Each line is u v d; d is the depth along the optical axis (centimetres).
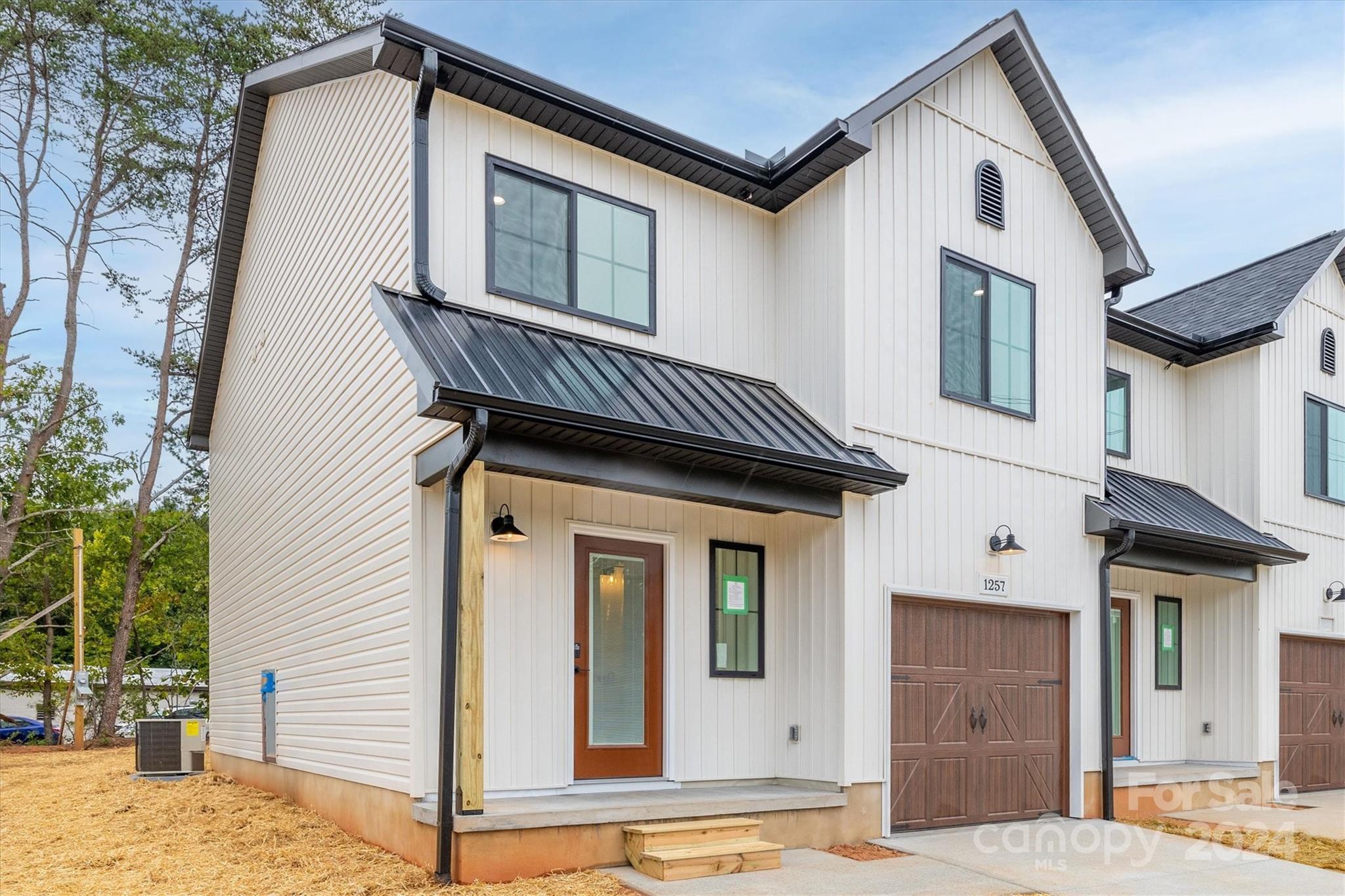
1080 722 957
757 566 845
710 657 800
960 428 899
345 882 601
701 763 780
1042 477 970
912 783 822
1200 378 1319
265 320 1171
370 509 766
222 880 622
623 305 805
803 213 886
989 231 955
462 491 609
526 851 599
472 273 723
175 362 2408
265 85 1051
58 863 695
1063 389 1008
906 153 889
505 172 754
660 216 839
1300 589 1266
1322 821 982
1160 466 1272
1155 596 1212
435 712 670
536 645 704
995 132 976
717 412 746
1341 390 1395
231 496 1358
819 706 792
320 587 897
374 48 725
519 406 583
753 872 641
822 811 746
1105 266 1070
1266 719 1182
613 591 761
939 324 896
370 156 809
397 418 719
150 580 2252
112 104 2134
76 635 1825
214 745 1395
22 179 2153
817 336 852
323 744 867
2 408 2117
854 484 770
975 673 891
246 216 1248
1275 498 1250
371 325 782
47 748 1827
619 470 673
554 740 704
